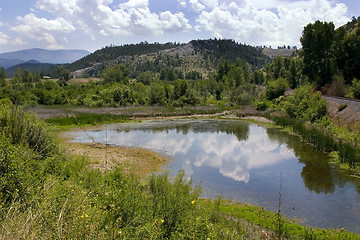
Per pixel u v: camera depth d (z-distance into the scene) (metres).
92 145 21.08
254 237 7.27
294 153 18.80
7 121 10.14
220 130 29.23
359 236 8.03
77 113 38.81
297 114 31.06
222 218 8.07
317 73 44.00
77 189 5.71
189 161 17.02
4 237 3.39
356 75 39.69
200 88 74.50
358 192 11.76
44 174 7.54
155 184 7.86
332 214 9.73
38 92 55.72
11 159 5.91
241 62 102.81
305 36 44.41
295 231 8.14
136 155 18.27
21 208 4.54
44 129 11.36
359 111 23.19
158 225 4.99
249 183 13.03
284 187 12.47
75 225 3.91
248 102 53.66
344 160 15.94
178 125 33.28
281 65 84.25
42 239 3.54
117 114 39.88
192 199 6.67
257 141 23.06
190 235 5.21
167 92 60.31
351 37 39.22
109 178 7.66
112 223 4.42
